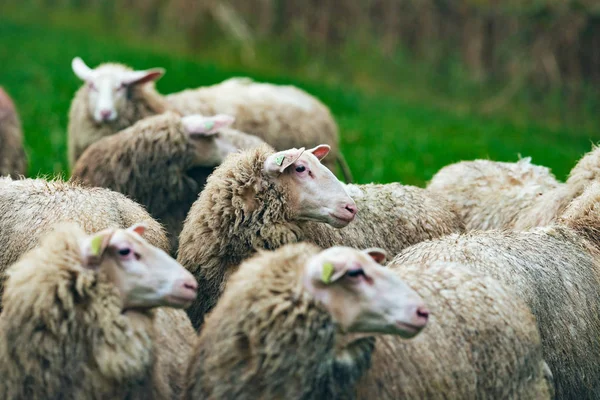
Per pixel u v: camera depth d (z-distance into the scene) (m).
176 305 6.91
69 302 6.74
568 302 8.66
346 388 6.76
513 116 31.67
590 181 10.78
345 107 28.56
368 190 10.29
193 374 7.03
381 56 34.03
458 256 8.50
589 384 8.69
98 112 13.50
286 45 34.69
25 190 9.23
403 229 10.05
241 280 6.90
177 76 28.67
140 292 6.88
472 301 7.65
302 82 32.03
